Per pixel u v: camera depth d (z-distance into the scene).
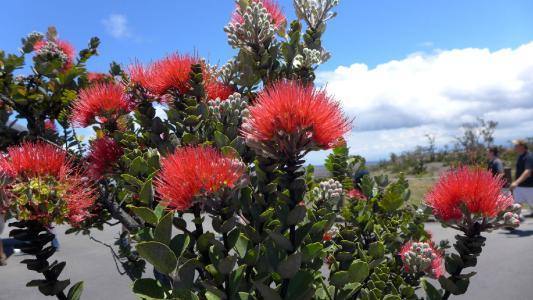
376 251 1.94
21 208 1.43
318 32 2.01
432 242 2.56
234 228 1.37
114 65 2.51
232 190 1.21
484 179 1.63
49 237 1.58
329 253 2.07
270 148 1.23
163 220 1.21
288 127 1.16
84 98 1.87
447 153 43.19
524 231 10.01
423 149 45.00
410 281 2.32
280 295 1.29
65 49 2.94
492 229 1.65
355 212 2.44
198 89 1.68
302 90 1.22
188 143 1.62
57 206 1.47
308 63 1.81
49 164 1.50
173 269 1.21
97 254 9.24
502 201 1.63
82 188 1.65
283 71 1.90
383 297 1.90
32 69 2.57
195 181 1.17
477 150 37.06
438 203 1.70
